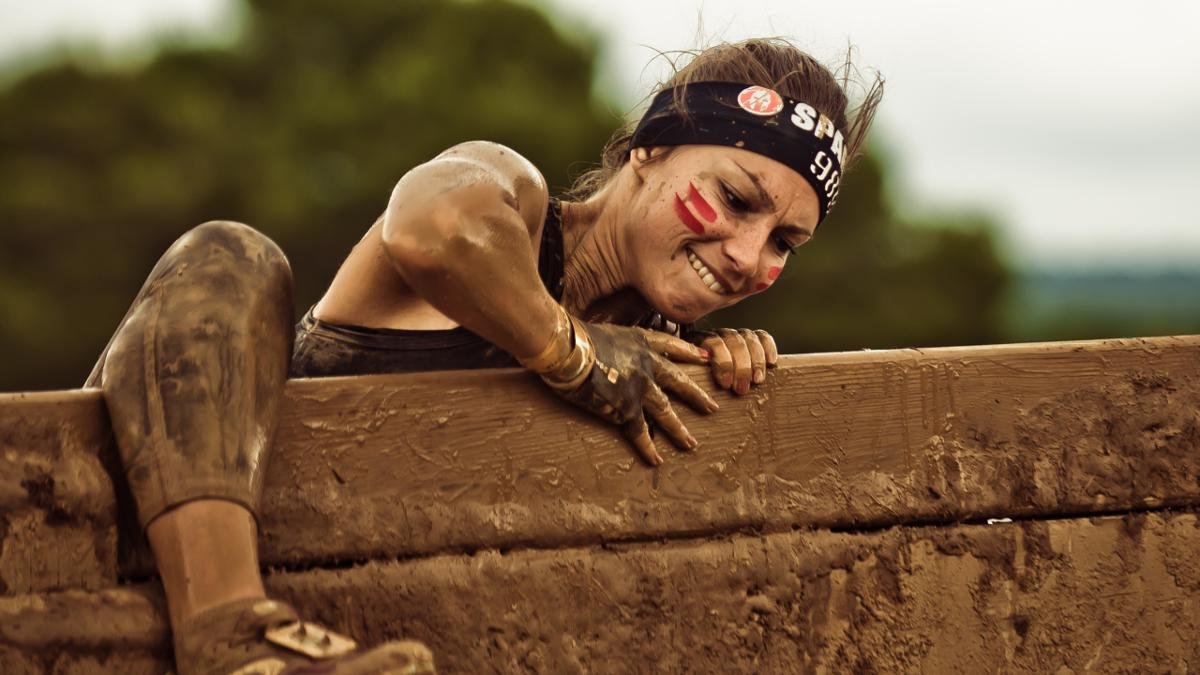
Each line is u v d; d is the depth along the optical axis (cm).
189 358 552
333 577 594
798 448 668
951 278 3875
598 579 630
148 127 3759
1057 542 711
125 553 557
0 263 3500
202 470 538
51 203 3522
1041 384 710
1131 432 722
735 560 654
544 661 621
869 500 679
